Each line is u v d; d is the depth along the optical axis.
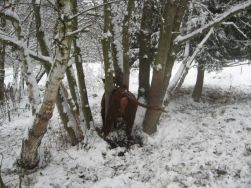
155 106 8.24
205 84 17.88
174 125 9.19
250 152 7.37
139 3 9.35
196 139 8.23
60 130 8.51
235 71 20.38
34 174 6.65
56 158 7.34
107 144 7.85
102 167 7.00
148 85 9.24
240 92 15.40
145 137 8.30
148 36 9.00
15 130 9.78
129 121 7.93
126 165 7.06
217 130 8.79
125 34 8.09
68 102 7.62
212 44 12.11
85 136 8.06
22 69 6.60
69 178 6.54
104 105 8.28
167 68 8.19
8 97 13.92
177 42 8.05
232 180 6.25
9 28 12.86
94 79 17.59
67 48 5.41
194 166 6.82
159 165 6.96
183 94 14.18
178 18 8.02
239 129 8.77
